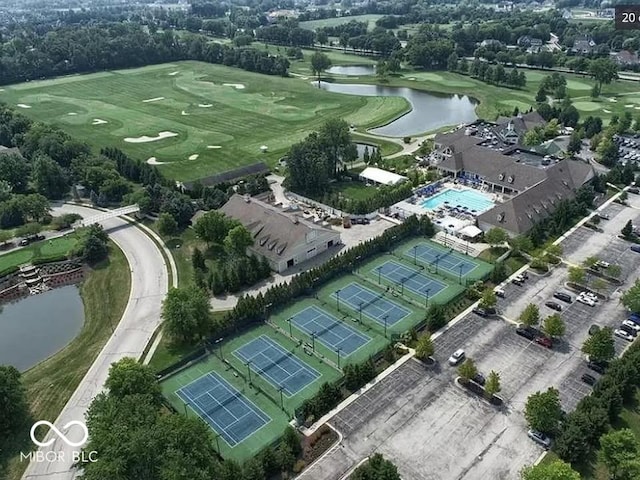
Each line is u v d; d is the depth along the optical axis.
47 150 185.62
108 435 67.75
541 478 64.44
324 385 85.31
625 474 67.12
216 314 109.69
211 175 178.62
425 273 120.94
